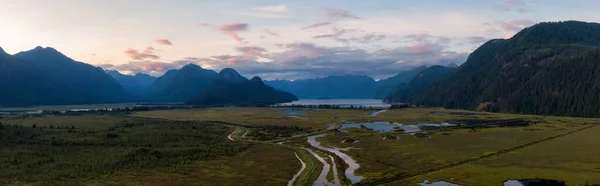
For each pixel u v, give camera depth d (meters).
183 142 185.88
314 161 143.25
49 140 181.12
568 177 109.81
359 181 114.06
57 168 124.44
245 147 174.50
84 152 152.88
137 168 126.00
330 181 114.25
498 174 116.38
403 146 176.00
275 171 127.69
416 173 122.38
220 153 156.88
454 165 132.38
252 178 118.12
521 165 127.62
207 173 123.25
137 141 185.25
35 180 110.19
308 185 109.88
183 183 110.62
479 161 136.88
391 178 116.94
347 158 150.88
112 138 195.50
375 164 138.00
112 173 119.31
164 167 129.00
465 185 106.88
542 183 105.56
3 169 123.19
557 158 137.00
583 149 152.88
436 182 110.62
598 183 102.56
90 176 115.06
